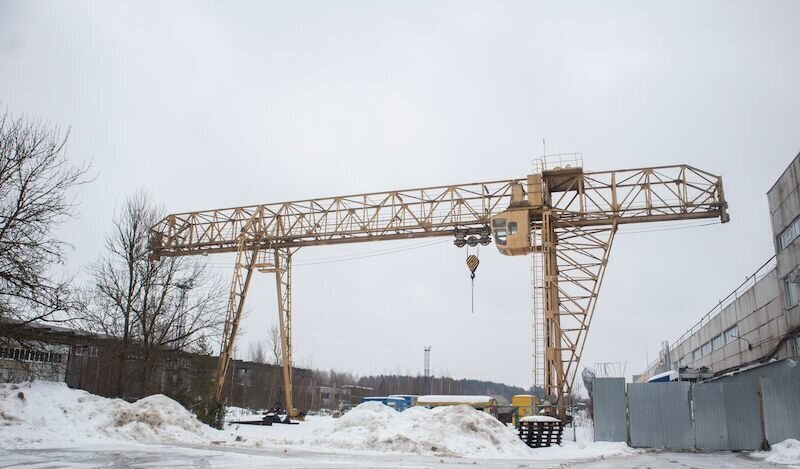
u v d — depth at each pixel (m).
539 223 37.94
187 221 45.38
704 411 27.52
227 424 36.78
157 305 35.31
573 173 36.75
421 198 40.47
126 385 34.34
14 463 15.58
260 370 72.00
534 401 33.34
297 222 43.25
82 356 35.91
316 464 17.16
